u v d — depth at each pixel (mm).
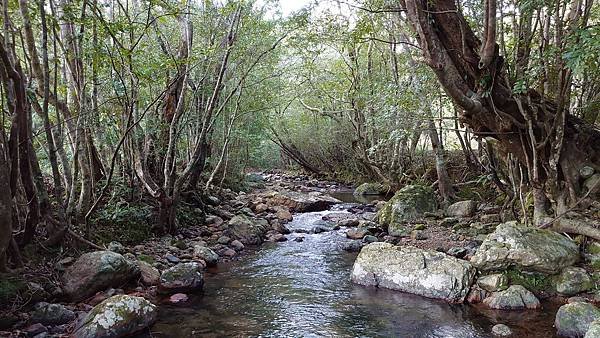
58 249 7238
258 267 8805
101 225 9000
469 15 9250
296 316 6355
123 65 8086
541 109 8156
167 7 8203
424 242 9891
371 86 14531
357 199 18578
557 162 8109
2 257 5875
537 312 6227
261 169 32250
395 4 10203
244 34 11836
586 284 6570
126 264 6922
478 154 14867
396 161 18781
